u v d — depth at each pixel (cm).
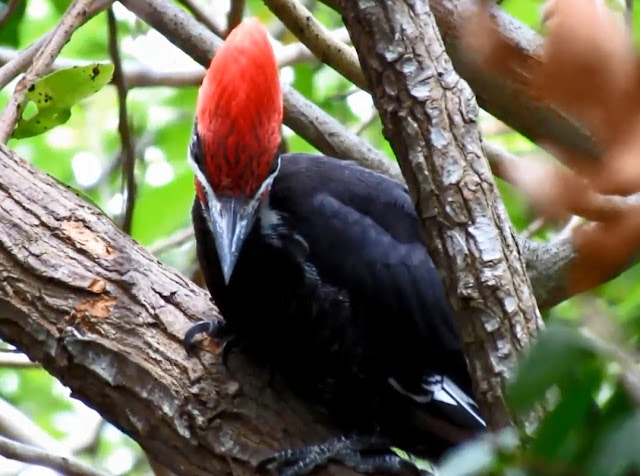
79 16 802
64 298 685
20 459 734
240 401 695
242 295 744
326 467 706
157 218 1145
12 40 957
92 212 727
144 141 1236
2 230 693
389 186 829
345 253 773
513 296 582
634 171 327
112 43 916
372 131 1312
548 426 359
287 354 751
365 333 773
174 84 1125
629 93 317
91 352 677
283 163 818
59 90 769
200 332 709
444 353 784
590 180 347
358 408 779
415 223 812
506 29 625
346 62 875
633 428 336
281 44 1292
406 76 582
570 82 320
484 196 586
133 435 686
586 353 344
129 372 678
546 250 812
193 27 939
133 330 689
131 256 718
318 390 769
